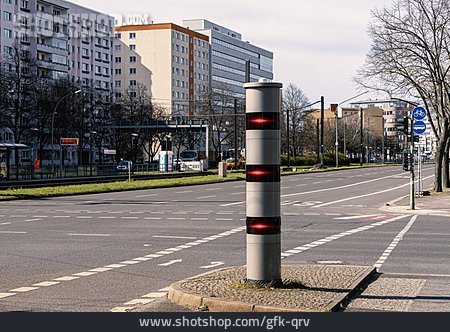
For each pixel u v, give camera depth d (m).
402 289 9.95
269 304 8.30
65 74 116.56
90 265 12.62
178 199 35.09
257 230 9.45
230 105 120.00
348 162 117.44
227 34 191.62
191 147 112.88
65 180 56.34
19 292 9.90
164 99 152.12
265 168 9.42
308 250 14.82
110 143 105.06
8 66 99.25
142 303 9.03
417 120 29.39
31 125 86.94
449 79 40.69
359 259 13.38
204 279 10.05
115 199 35.28
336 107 90.25
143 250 14.86
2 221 22.28
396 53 39.72
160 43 152.75
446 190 41.34
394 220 23.12
